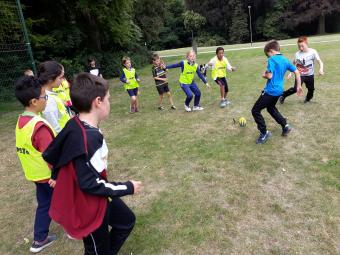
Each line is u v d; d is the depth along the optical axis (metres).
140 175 4.64
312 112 6.48
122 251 3.09
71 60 14.42
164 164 4.92
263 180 4.14
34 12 14.46
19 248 3.37
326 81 8.96
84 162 1.98
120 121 7.53
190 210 3.66
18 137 2.94
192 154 5.14
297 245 2.97
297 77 4.94
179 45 53.31
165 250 3.06
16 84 2.84
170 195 4.02
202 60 18.03
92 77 2.19
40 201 3.17
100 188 2.02
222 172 4.46
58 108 3.52
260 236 3.14
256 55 17.19
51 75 3.38
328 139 5.13
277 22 42.69
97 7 14.88
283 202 3.64
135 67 18.89
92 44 16.58
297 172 4.25
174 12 51.72
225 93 7.70
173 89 10.78
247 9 43.88
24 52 12.57
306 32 43.75
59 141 2.04
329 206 3.48
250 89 9.14
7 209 4.17
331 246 2.92
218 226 3.34
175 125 6.72
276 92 4.92
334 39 22.16
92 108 2.15
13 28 12.08
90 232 2.16
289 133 5.52
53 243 3.37
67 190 2.10
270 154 4.83
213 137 5.76
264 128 5.15
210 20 45.91
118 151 5.63
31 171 3.01
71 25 15.14
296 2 41.22
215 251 2.99
